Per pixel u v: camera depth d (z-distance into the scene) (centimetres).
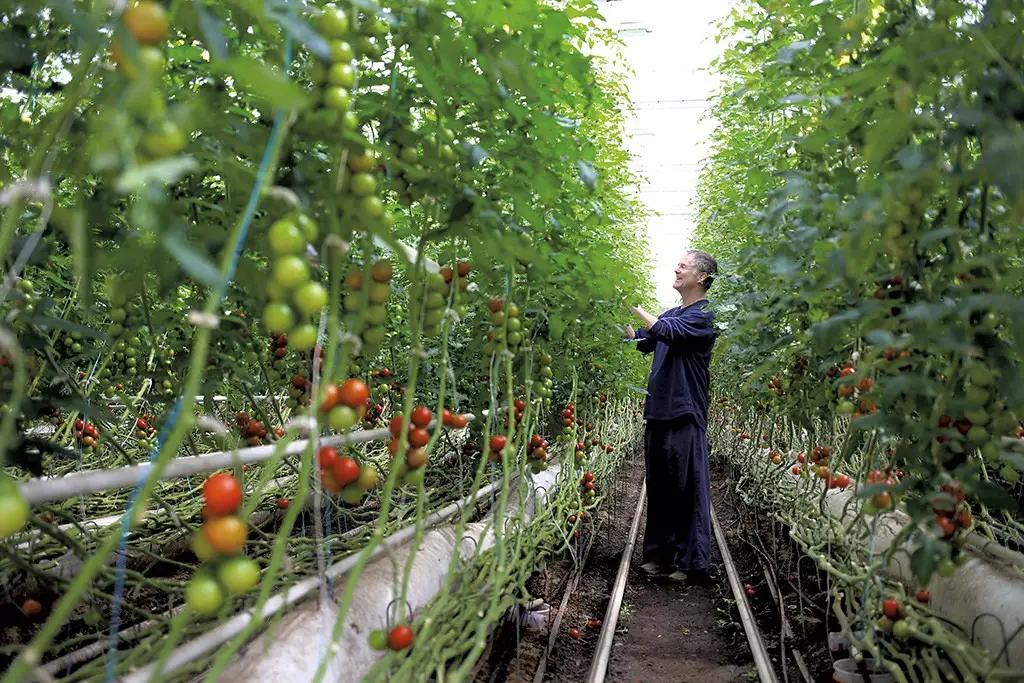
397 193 153
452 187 150
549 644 316
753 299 240
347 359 124
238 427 268
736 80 374
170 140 71
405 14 134
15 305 159
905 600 188
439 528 248
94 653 181
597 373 442
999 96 128
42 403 157
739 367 446
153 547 257
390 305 286
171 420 90
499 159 176
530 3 135
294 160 128
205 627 150
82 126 118
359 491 134
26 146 141
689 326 435
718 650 346
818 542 291
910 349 166
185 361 194
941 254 178
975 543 215
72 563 229
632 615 396
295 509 102
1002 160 107
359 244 185
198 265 70
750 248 240
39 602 218
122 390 299
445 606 173
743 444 735
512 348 224
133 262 118
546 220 225
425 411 154
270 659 135
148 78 67
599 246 252
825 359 235
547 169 176
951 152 156
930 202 174
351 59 112
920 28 153
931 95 141
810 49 186
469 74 147
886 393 148
